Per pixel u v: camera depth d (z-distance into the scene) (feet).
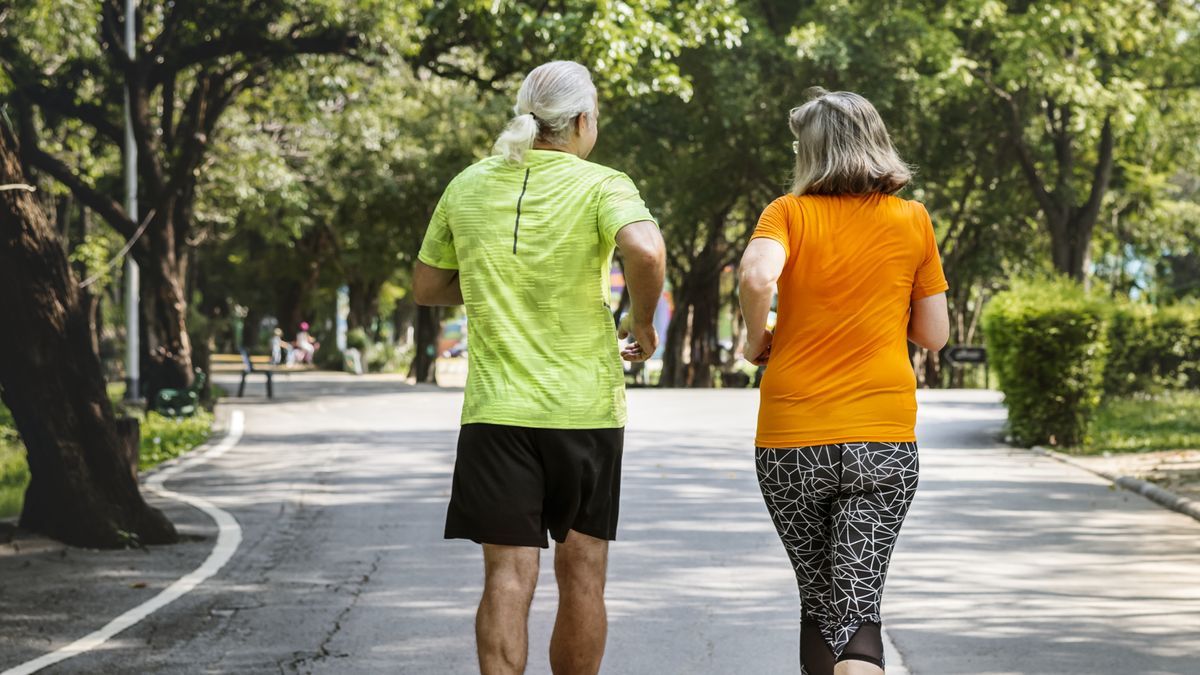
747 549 43.14
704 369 203.92
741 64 144.05
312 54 116.78
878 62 142.51
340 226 200.23
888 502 18.24
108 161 148.87
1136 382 126.62
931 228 18.94
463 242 18.47
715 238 200.03
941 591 35.81
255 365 289.33
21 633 32.48
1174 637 30.32
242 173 142.51
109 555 43.57
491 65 110.83
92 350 45.83
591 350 18.21
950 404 121.19
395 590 37.55
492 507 17.93
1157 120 150.20
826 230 18.38
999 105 159.53
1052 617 32.53
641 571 39.24
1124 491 57.77
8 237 44.16
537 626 32.48
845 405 18.22
